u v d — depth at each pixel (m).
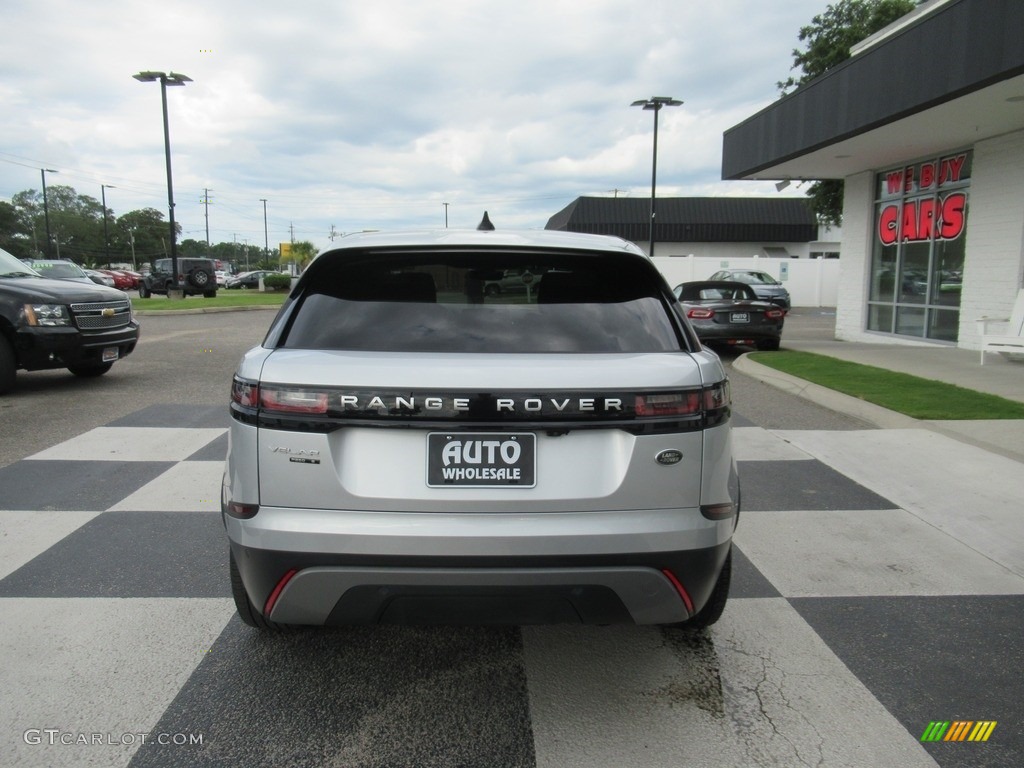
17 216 116.00
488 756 2.38
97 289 8.77
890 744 2.45
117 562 3.84
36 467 5.48
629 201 44.66
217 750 2.40
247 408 2.34
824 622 3.30
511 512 2.29
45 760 2.33
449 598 2.30
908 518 4.59
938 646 3.09
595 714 2.61
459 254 2.74
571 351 2.48
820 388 8.45
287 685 2.77
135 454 5.83
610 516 2.32
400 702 2.67
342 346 2.49
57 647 3.01
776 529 4.41
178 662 2.91
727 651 3.05
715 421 2.40
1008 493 5.01
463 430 2.27
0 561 3.84
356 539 2.24
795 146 13.09
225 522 2.54
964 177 12.37
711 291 13.67
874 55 10.54
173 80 26.06
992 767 2.34
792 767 2.34
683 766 2.34
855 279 15.52
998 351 10.20
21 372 9.93
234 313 23.84
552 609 2.35
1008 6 7.93
